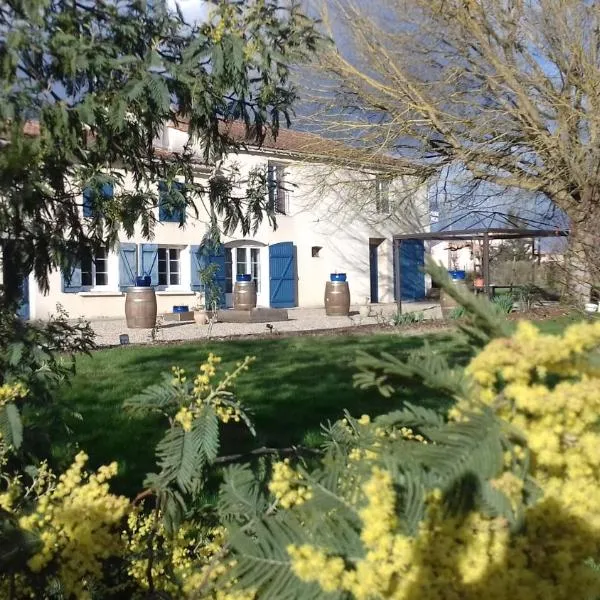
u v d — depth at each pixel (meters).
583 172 11.07
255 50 2.79
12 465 2.27
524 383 0.79
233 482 1.51
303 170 17.73
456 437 0.76
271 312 17.45
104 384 7.20
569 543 0.79
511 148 13.96
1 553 1.34
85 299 16.94
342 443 1.62
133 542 1.66
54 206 2.77
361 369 0.90
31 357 2.48
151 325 15.34
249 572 0.93
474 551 0.80
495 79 13.34
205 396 1.88
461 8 12.85
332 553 0.89
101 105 2.56
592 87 11.59
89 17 2.71
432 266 0.88
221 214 3.74
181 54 2.87
